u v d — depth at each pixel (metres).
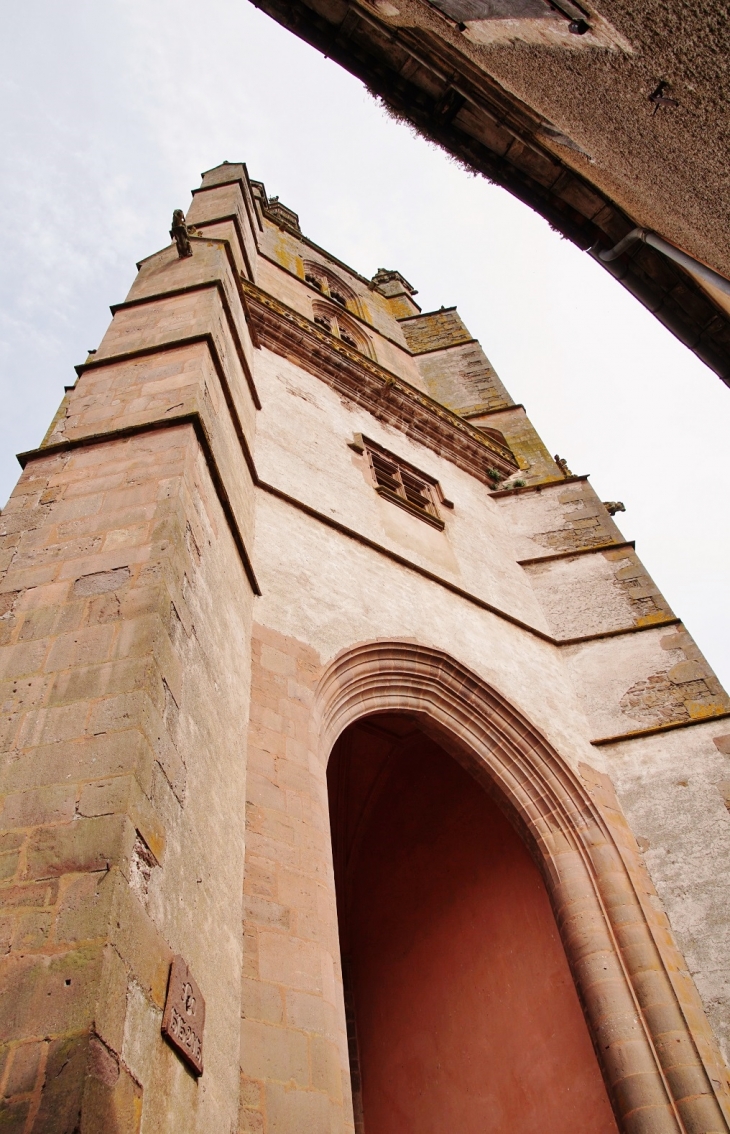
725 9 3.89
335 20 5.60
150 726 4.76
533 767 11.20
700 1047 8.60
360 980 13.54
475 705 11.38
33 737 4.71
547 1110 10.05
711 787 11.30
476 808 13.05
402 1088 11.94
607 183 5.91
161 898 4.38
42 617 5.55
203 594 6.68
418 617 11.84
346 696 9.92
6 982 3.56
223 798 6.20
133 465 6.99
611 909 9.74
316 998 6.27
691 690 12.95
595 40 4.64
